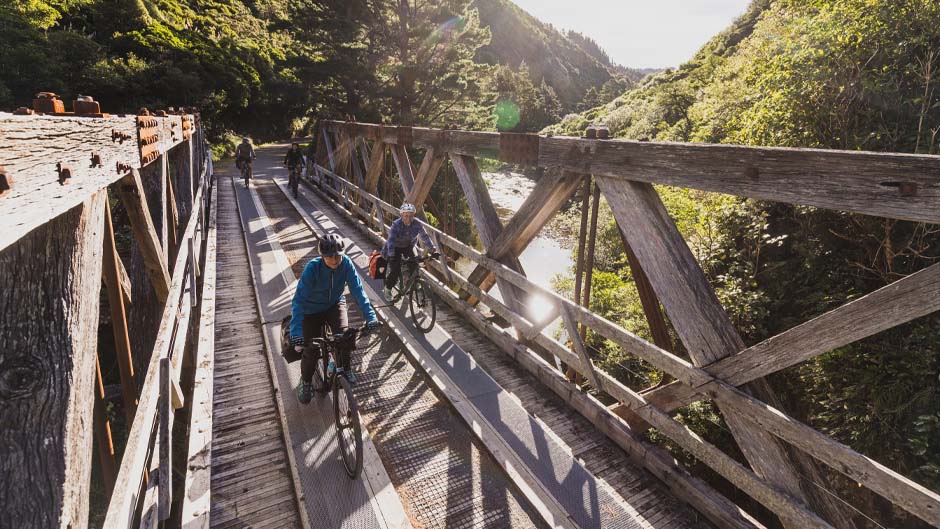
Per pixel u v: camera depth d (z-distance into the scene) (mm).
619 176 3871
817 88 7480
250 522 3189
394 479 3641
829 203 2436
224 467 3676
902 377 5672
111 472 3488
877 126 6938
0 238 1387
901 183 2131
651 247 3641
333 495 3375
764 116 8484
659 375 8766
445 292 7406
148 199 5816
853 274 7043
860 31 6895
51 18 33531
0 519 1817
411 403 4625
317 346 3723
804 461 2906
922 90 6398
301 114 56625
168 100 36719
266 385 4766
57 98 2293
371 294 7406
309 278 3652
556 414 4590
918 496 2121
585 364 4375
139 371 6012
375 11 29375
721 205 9102
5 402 1908
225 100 43469
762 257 8523
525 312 5797
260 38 75875
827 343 2518
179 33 46688
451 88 29688
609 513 3279
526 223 5320
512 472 3629
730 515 3170
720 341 3197
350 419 3504
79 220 2352
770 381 7336
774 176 2689
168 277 5418
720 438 7277
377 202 10469
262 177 21250
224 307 6684
